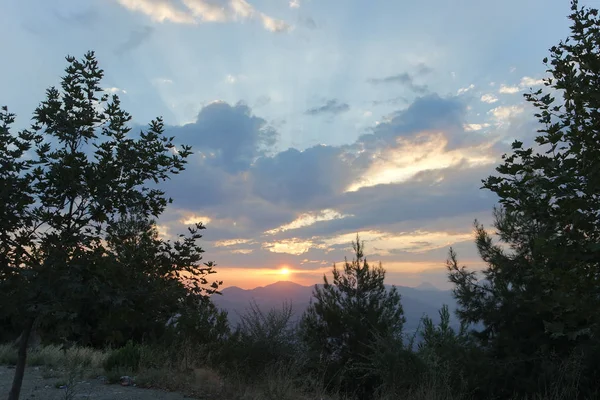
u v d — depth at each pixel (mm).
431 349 9031
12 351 11961
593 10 5023
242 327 10016
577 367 7590
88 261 4723
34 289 4270
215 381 9086
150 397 7902
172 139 5613
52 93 5293
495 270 9383
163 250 5453
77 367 10234
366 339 10867
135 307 5059
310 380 9562
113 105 5402
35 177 4898
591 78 4742
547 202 4770
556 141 4742
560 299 4672
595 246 4133
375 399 8758
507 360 8430
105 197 4891
